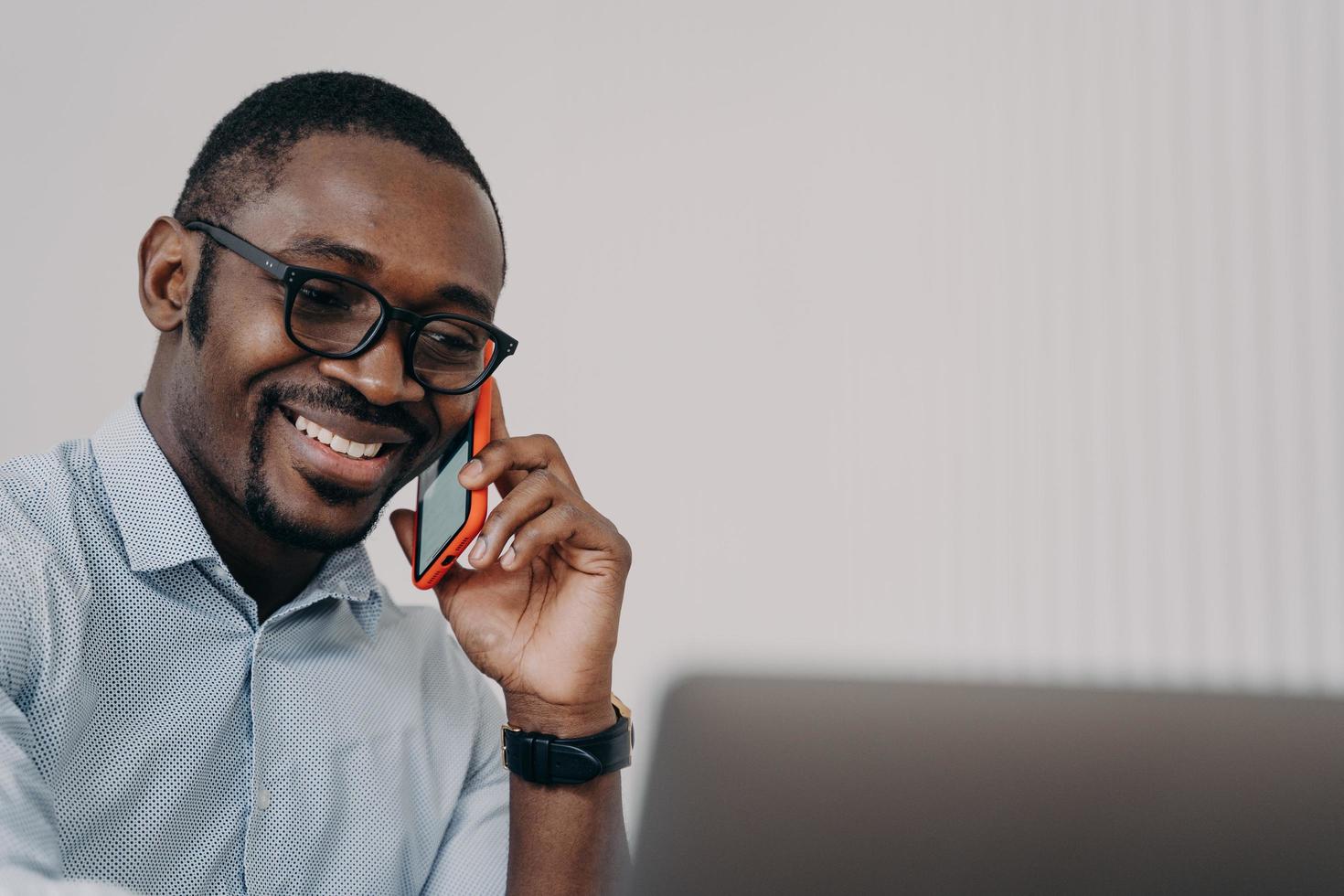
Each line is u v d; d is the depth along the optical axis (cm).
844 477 167
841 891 64
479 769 110
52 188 177
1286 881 61
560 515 94
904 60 171
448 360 88
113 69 179
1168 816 63
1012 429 161
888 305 168
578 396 177
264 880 87
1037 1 166
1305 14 154
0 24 179
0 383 175
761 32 177
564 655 98
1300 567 147
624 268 178
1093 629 153
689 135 178
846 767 66
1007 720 65
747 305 173
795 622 165
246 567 91
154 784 82
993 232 165
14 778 60
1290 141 154
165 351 90
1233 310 154
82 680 79
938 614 160
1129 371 157
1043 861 62
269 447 84
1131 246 159
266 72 180
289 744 91
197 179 90
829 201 172
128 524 84
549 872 96
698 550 170
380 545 171
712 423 172
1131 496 154
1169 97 159
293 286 79
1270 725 62
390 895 96
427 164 86
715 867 67
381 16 183
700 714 70
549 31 184
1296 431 149
